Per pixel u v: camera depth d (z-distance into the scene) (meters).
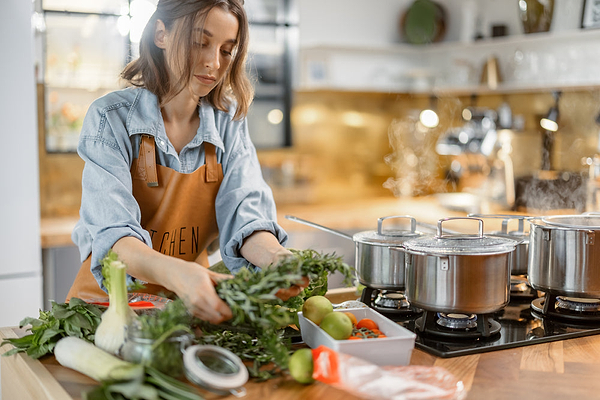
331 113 4.63
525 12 3.75
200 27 1.39
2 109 2.70
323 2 4.25
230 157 1.67
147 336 1.03
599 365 1.17
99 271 1.32
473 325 1.36
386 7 4.45
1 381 1.37
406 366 1.11
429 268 1.30
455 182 4.44
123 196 1.41
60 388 1.06
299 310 1.34
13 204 2.76
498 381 1.09
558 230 1.41
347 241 3.69
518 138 4.02
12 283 2.78
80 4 3.62
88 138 1.46
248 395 1.03
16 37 2.70
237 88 1.59
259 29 4.38
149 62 1.53
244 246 1.48
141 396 0.96
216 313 1.09
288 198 4.39
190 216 1.63
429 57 4.57
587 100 3.58
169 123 1.58
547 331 1.37
